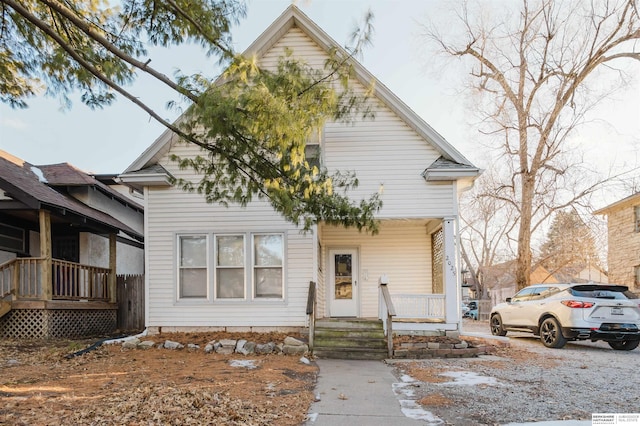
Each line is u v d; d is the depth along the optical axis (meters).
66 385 6.50
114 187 19.11
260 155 6.56
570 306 10.48
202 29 6.18
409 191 11.42
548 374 7.72
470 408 5.64
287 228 11.48
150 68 5.81
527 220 20.27
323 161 11.54
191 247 11.67
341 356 9.59
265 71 6.28
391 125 11.62
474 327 19.36
